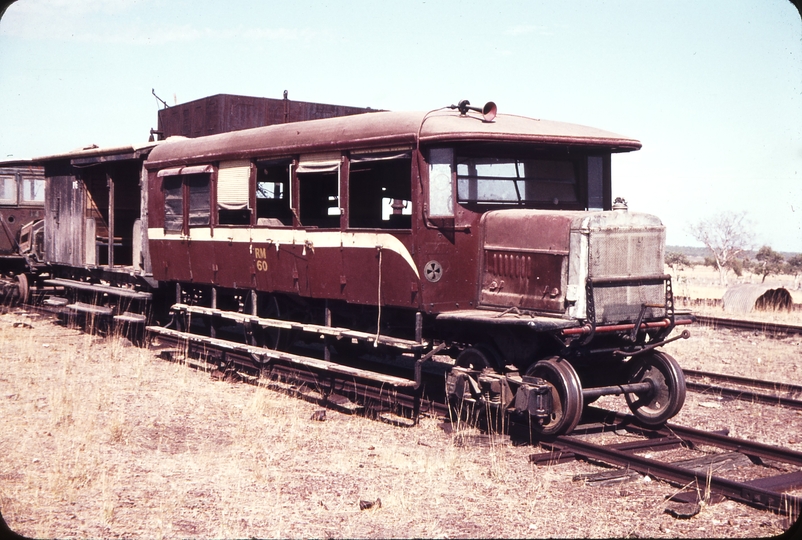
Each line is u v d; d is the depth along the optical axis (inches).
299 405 378.9
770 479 254.2
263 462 280.8
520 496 247.9
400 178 407.5
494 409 319.9
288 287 401.7
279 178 451.8
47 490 245.0
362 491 250.8
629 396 342.0
